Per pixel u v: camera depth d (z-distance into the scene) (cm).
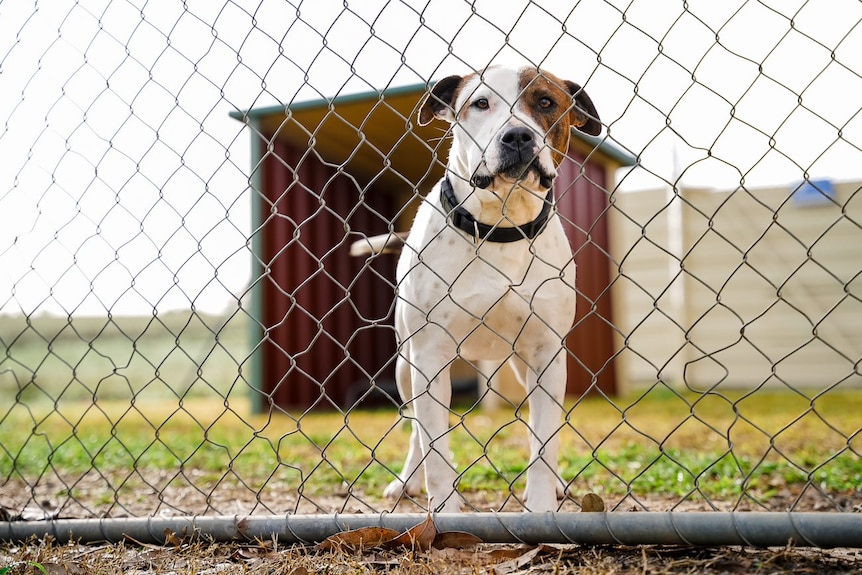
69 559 247
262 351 910
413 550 222
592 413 811
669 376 1173
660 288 1178
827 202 1073
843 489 359
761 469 399
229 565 233
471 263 272
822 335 1087
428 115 321
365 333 1123
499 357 325
